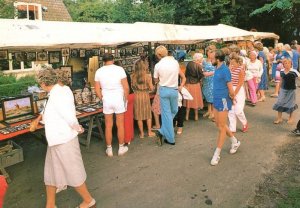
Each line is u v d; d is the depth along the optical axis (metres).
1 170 4.41
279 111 6.79
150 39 6.02
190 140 5.95
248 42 10.34
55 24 5.02
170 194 4.03
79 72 6.16
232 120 6.11
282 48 9.91
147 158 5.16
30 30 4.47
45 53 5.38
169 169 4.74
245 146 5.56
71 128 3.33
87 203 3.62
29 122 4.70
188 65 6.93
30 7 16.03
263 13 17.91
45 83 3.23
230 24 17.20
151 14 17.16
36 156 5.41
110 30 5.71
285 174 4.49
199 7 16.84
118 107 5.05
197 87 7.02
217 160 4.84
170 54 5.50
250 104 8.73
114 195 4.04
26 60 5.16
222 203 3.80
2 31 4.17
